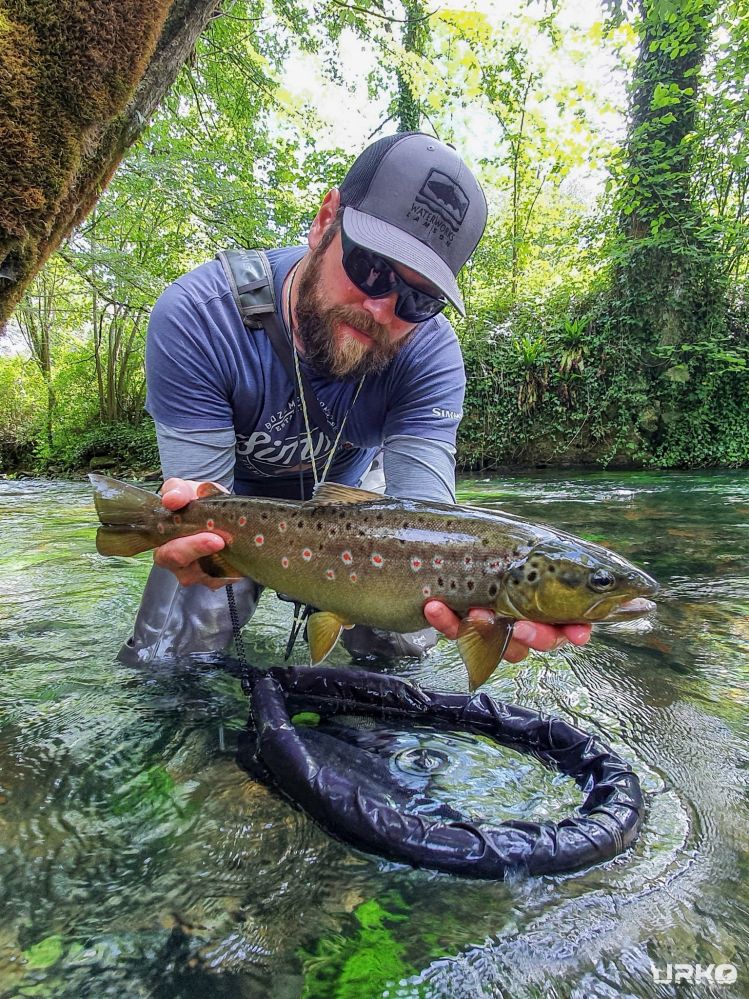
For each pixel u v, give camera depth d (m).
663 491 2.95
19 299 0.82
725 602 1.23
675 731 0.74
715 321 4.33
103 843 0.55
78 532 2.17
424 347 0.92
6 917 0.47
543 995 0.42
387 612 0.73
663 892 0.50
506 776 0.66
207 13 1.05
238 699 0.83
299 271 0.86
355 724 0.76
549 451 4.48
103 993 0.42
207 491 0.78
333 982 0.42
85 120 0.78
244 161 3.39
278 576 0.76
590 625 0.67
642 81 4.37
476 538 0.70
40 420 6.18
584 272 5.24
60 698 0.83
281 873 0.52
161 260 4.14
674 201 4.42
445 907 0.48
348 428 0.96
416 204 0.74
